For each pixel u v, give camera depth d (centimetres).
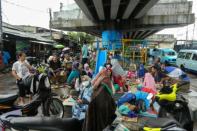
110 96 316
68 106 657
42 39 2931
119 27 3119
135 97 640
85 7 2197
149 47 1855
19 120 351
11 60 2244
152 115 612
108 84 319
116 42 1798
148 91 687
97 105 305
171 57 3041
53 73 1067
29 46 2664
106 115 309
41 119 349
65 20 3334
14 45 2286
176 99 568
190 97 957
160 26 3025
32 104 596
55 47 2938
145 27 3066
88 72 1145
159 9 2841
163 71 1088
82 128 324
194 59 2141
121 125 331
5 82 1403
